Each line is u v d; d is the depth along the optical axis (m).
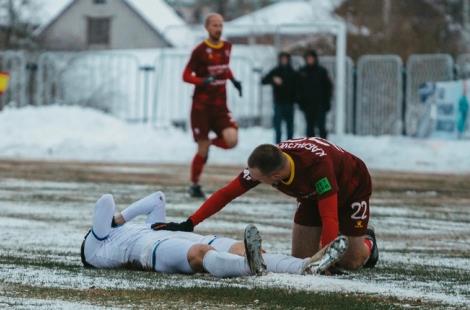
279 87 52.97
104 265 16.00
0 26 92.81
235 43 73.94
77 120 61.22
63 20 111.25
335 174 15.48
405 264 18.17
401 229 25.30
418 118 61.34
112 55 66.38
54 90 66.75
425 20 86.62
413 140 58.44
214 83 32.19
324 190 15.02
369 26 76.31
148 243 15.57
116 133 60.69
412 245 21.92
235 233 22.95
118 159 53.72
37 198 31.20
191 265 15.12
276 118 53.25
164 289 13.82
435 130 59.78
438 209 31.00
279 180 15.22
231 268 14.68
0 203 29.31
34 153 56.66
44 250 19.14
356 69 64.25
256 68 64.56
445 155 54.59
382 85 63.50
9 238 21.16
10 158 52.81
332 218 15.00
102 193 33.44
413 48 75.56
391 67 63.34
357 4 78.06
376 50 75.25
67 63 66.81
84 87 66.56
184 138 60.62
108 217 16.00
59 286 14.13
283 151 15.28
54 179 39.28
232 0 130.25
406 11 87.50
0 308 12.29
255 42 73.62
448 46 79.69
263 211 28.88
